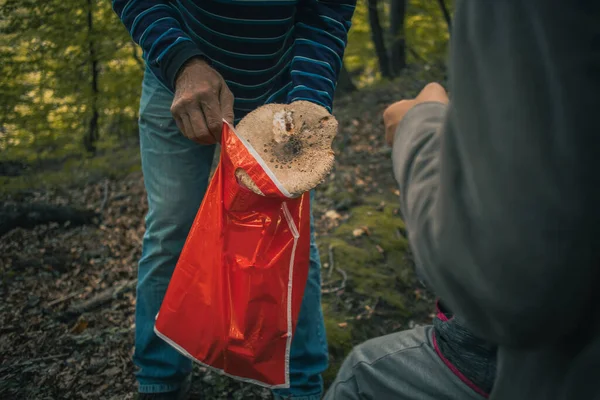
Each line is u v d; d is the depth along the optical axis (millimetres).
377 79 10117
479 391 1127
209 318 1571
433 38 8156
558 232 511
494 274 548
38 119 5340
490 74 541
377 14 9117
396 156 816
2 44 5133
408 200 738
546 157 507
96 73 5602
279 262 1534
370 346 1320
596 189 505
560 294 538
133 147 5918
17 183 4738
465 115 562
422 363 1206
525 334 578
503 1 537
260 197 1484
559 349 648
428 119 802
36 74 5387
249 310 1542
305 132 1508
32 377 2299
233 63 1684
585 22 499
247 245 1526
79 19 5289
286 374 1637
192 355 1621
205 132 1507
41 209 3846
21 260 3246
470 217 562
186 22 1656
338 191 4230
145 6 1636
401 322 2844
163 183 1793
